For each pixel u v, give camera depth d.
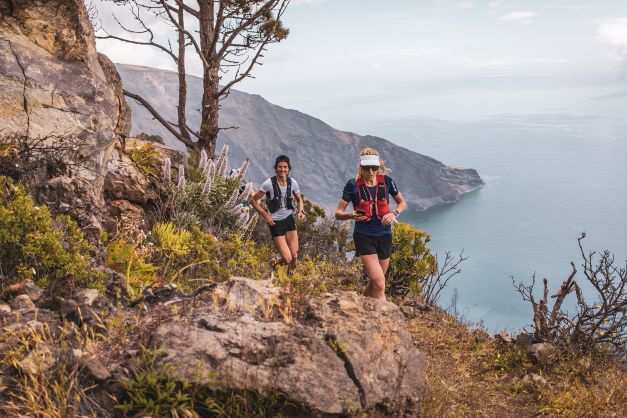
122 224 7.41
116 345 3.62
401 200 6.25
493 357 6.48
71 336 3.79
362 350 3.75
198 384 3.21
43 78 6.95
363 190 6.13
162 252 6.84
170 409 3.18
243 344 3.50
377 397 3.53
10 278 4.75
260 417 3.23
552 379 5.95
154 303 4.53
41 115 6.70
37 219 4.96
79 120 6.99
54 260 4.88
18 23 7.10
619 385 5.70
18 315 3.94
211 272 6.95
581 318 6.53
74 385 3.28
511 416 5.24
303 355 3.50
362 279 9.32
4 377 3.36
